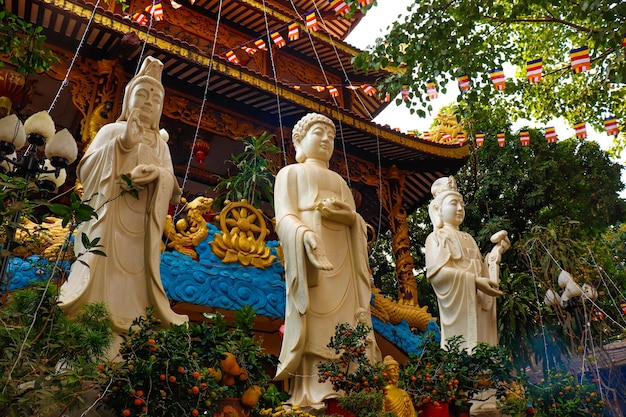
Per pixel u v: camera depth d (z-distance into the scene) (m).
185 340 5.14
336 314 7.28
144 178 6.63
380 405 5.93
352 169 19.06
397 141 17.81
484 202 21.92
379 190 19.25
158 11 14.30
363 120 17.22
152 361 4.67
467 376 7.24
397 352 12.06
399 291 18.17
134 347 4.88
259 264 10.20
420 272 24.48
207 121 16.81
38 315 4.73
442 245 9.98
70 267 6.62
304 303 6.96
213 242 9.91
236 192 11.95
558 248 13.60
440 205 10.59
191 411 4.67
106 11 13.41
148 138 7.12
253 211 10.61
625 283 18.61
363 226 7.96
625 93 16.61
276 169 17.41
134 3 18.81
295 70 22.17
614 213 21.47
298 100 16.30
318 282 7.29
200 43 20.09
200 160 16.48
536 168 21.38
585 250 13.82
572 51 11.20
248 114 17.30
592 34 10.27
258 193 12.09
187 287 9.21
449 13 11.63
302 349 6.93
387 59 11.77
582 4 10.05
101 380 4.39
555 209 21.69
